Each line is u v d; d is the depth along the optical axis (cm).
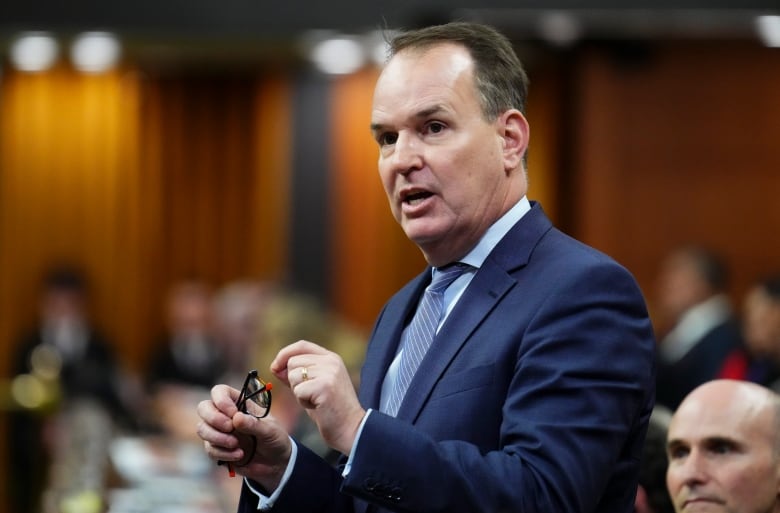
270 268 2264
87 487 1180
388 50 475
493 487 395
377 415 404
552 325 430
